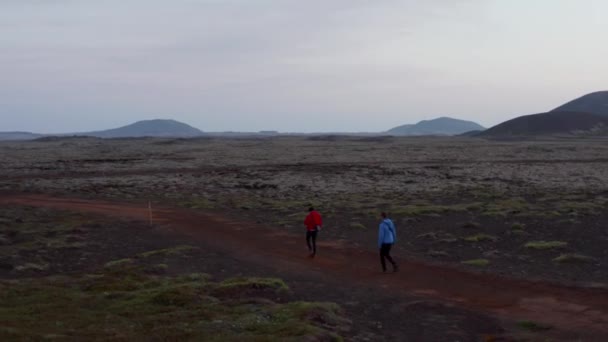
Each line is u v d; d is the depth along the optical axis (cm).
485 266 2203
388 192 5181
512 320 1527
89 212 4109
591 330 1422
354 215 3675
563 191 4984
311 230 2455
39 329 1302
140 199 5044
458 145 15650
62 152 13150
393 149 13562
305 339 1248
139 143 18838
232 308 1574
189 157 10844
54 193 5525
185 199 4988
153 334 1291
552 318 1536
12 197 5212
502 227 3031
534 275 2041
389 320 1532
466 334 1415
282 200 4753
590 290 1811
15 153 12688
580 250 2439
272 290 1811
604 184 5612
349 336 1373
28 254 2534
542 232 2856
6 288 1845
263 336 1270
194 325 1380
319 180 6378
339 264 2286
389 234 2119
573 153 11444
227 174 7219
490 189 5272
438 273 2098
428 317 1551
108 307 1600
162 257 2436
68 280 2008
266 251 2583
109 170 8069
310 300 1720
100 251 2639
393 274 2095
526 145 15100
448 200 4509
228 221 3619
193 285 1844
